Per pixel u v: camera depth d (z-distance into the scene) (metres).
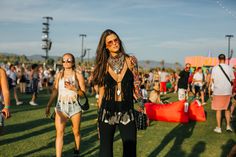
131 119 3.60
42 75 24.97
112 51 3.66
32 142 6.88
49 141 6.99
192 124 9.45
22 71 20.52
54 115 5.41
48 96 18.77
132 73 3.68
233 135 7.93
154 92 11.13
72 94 5.29
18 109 12.45
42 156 5.80
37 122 9.43
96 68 3.68
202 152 6.27
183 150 6.39
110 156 3.61
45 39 25.72
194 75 15.41
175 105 9.76
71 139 7.21
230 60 25.78
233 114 11.47
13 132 7.94
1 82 4.29
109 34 3.64
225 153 6.22
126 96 3.60
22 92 20.58
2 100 4.50
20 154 5.92
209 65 30.66
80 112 5.44
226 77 8.16
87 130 8.39
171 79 25.86
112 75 3.61
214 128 8.86
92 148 6.46
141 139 7.34
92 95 19.64
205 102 16.42
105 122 3.61
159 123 9.52
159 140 7.26
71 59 5.34
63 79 5.32
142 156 5.91
